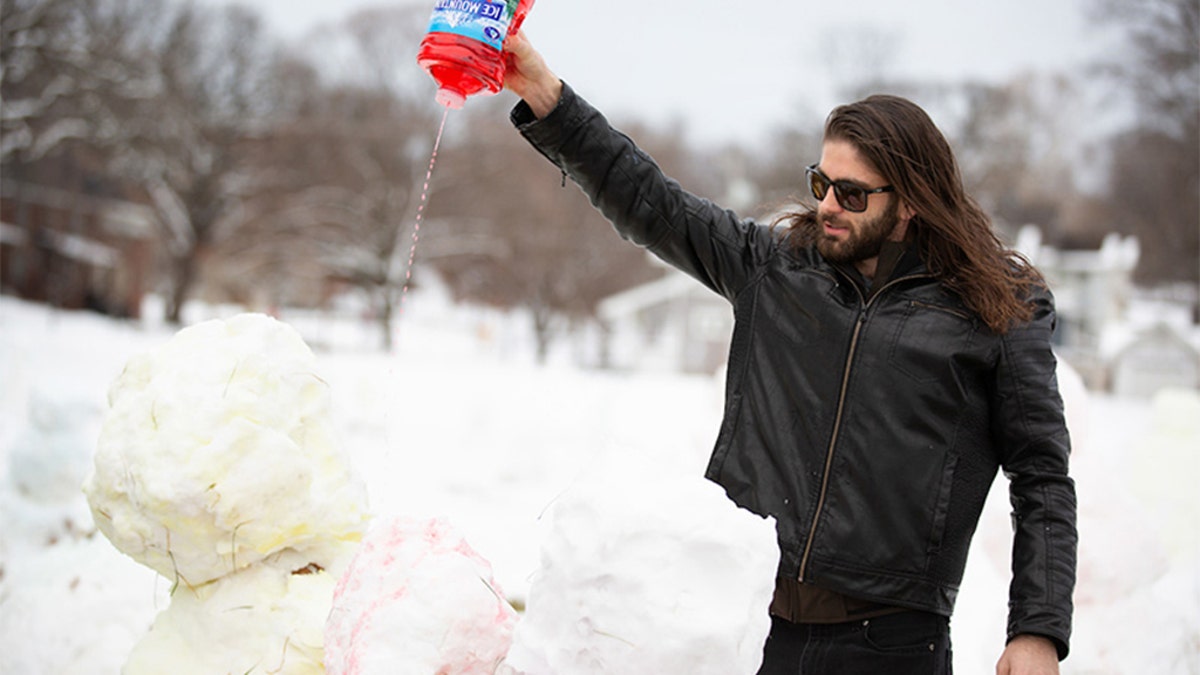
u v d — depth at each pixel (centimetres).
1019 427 235
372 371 2584
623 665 185
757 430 247
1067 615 223
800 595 237
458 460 1064
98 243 4569
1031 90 5150
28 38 2748
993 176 4575
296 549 251
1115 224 5084
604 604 187
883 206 240
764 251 261
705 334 4412
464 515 816
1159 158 4628
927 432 234
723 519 193
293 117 4478
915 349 235
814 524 235
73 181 4262
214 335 251
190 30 4172
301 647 239
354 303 5712
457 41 240
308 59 4747
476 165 4569
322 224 4431
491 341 4941
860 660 233
